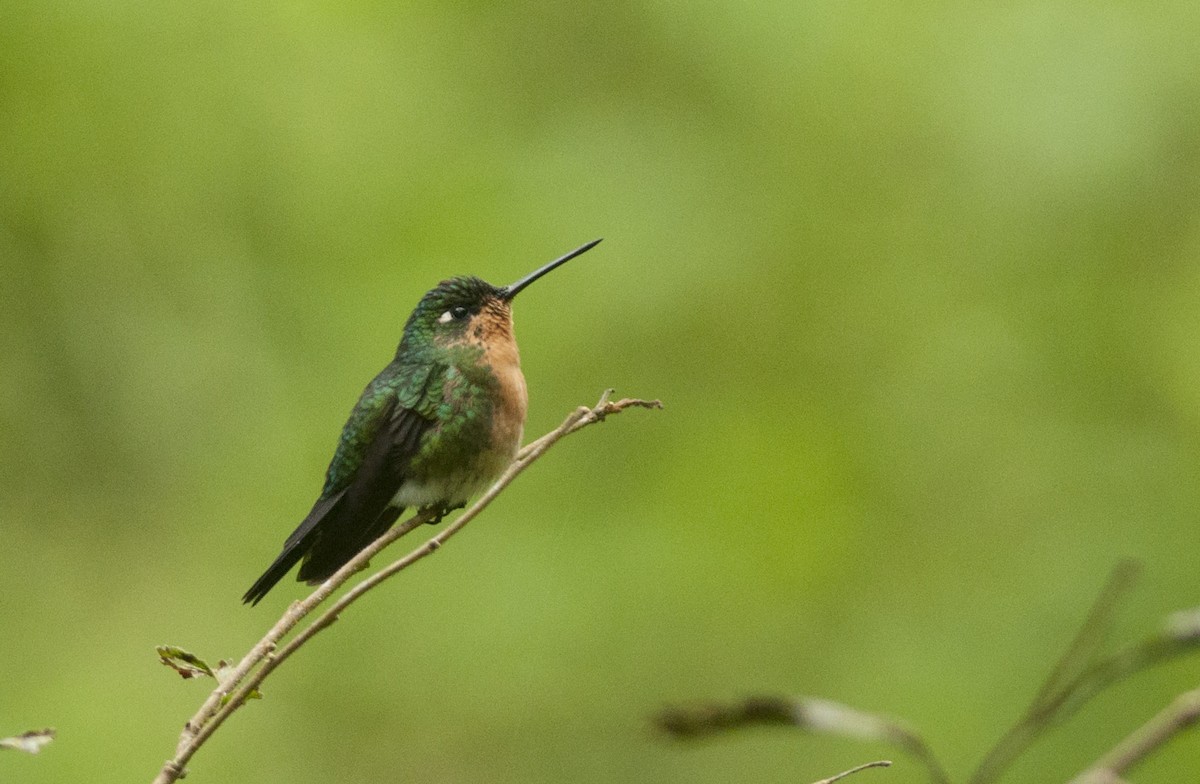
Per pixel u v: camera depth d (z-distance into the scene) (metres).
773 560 11.44
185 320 12.74
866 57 12.73
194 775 10.93
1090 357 12.45
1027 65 12.14
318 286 12.45
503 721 11.31
